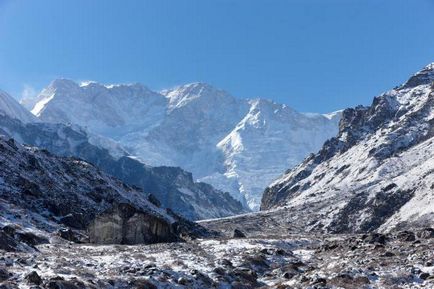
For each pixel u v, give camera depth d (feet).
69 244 180.45
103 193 347.36
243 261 147.13
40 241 176.35
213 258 149.38
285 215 640.17
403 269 107.65
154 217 204.54
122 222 202.69
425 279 101.04
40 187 286.46
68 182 329.11
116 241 200.34
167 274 120.98
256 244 193.47
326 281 101.30
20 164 301.63
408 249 133.69
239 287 122.11
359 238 166.40
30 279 98.43
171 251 160.25
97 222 204.23
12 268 109.09
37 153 348.59
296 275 122.42
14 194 255.50
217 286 120.16
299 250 180.34
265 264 149.48
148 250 163.22
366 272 106.93
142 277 116.37
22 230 179.22
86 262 131.03
